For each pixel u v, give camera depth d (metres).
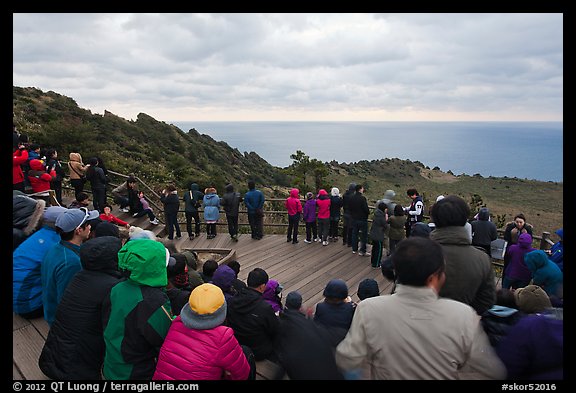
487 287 2.30
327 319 2.84
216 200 8.59
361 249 7.70
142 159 24.33
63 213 3.08
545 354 1.58
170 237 8.63
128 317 2.33
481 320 2.02
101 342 2.58
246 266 7.05
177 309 3.13
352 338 1.70
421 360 1.54
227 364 2.20
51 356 2.52
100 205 8.62
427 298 1.60
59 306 2.60
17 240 3.87
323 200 8.22
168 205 8.37
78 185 8.73
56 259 3.01
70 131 20.88
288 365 1.80
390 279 3.81
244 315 3.09
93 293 2.54
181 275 3.39
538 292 2.68
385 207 6.78
